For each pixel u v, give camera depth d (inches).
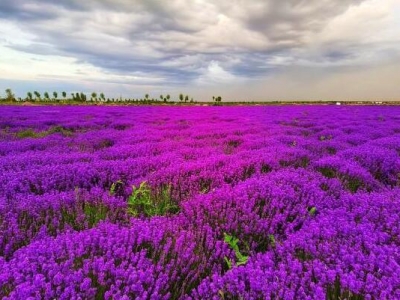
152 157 311.4
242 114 1247.5
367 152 335.3
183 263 120.6
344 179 255.4
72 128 732.7
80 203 180.9
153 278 105.5
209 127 714.2
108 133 566.3
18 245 132.6
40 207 170.4
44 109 1400.1
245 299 98.0
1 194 192.4
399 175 277.4
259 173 248.2
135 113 1243.2
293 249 127.1
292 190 194.1
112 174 246.4
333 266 113.8
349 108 1712.6
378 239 133.8
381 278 101.8
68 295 91.3
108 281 101.7
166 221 159.9
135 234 138.7
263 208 173.6
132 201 187.5
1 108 1379.2
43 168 242.7
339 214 164.7
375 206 171.3
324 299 92.7
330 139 517.7
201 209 173.2
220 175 239.8
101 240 124.6
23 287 88.6
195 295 102.0
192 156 347.6
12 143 421.1
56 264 103.4
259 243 149.3
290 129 652.1
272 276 107.6
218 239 152.8
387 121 880.3
